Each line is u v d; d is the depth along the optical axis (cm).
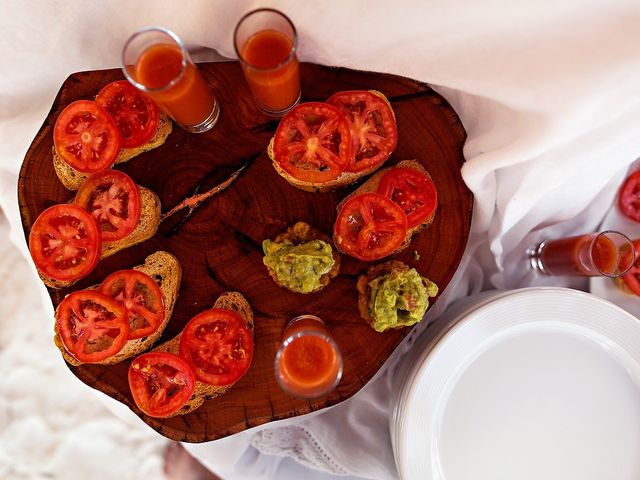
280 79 44
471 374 54
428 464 53
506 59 44
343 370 51
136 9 50
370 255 49
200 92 46
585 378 54
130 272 49
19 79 55
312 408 51
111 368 51
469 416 54
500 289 64
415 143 52
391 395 60
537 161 48
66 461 82
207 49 54
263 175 52
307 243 50
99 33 52
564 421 55
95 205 49
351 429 63
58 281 50
